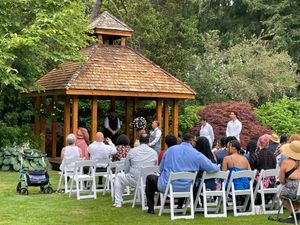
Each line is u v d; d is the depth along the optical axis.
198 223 8.50
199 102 24.81
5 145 16.20
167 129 18.44
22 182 12.26
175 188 8.86
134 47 23.72
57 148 21.17
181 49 23.81
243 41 27.64
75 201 10.42
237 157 9.54
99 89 16.17
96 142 11.52
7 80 14.24
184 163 8.93
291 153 8.61
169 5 24.95
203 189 9.12
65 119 16.47
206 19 33.31
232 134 15.02
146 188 9.30
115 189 9.98
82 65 17.02
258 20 33.06
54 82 17.11
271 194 10.13
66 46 15.55
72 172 11.48
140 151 9.84
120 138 11.73
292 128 22.39
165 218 8.88
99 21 18.41
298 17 31.30
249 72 25.19
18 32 15.38
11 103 20.31
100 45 18.39
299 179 8.48
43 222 8.39
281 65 26.09
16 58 14.88
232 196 9.41
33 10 15.08
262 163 9.98
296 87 27.31
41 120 18.88
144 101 22.33
